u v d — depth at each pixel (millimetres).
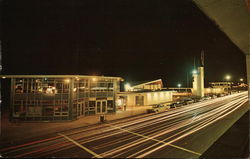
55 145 10695
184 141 10703
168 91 35719
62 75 18297
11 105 18047
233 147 6102
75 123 17438
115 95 23062
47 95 18422
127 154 8969
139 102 30250
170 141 10828
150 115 21609
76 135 12953
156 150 9352
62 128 15352
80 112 20156
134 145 10328
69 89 18812
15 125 16734
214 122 15789
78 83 20031
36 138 12305
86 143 10961
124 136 12352
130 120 18594
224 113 20500
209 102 34562
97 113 21984
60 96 18594
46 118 18234
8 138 12367
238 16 3725
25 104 18266
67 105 18609
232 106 26625
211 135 11695
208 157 5652
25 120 18062
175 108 27688
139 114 22453
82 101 20562
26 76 17969
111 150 9617
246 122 9352
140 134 12750
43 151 9648
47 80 18578
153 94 31922
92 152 9391
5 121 18547
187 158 8078
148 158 8352
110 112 22609
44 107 18328
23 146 10570
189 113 22125
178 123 16203
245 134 7289
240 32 4738
